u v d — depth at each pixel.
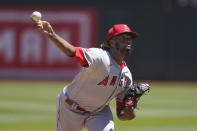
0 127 32.25
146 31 73.12
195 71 73.12
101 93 16.86
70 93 17.33
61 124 17.89
